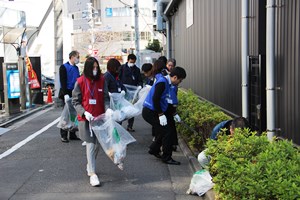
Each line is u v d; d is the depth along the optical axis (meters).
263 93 6.29
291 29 5.48
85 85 6.06
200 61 13.38
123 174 6.65
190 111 7.99
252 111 6.98
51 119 13.68
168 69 8.87
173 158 7.61
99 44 65.62
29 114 14.98
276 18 5.90
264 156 3.69
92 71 6.04
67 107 8.96
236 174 3.53
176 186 6.01
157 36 68.44
